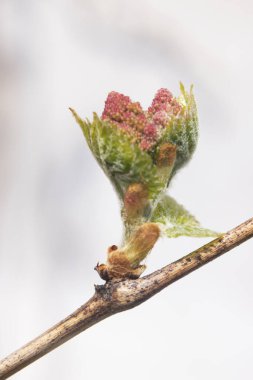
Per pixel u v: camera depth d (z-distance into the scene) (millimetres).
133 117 311
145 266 315
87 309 312
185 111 313
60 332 311
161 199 319
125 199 315
